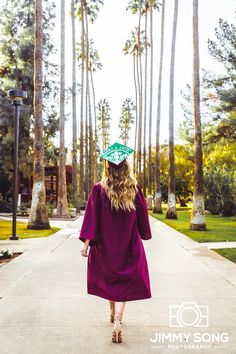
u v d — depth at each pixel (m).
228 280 7.32
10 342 4.14
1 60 37.69
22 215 30.88
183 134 35.06
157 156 37.53
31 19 38.19
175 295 6.18
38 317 5.00
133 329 4.56
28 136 38.12
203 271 8.23
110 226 4.16
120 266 4.13
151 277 7.60
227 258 10.12
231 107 27.88
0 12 37.84
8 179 41.06
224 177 32.97
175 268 8.57
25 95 14.46
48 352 3.87
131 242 4.24
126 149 4.29
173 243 13.16
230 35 27.53
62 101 28.16
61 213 28.16
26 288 6.60
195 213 18.66
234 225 22.53
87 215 4.19
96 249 4.23
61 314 5.13
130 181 4.21
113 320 4.79
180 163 57.78
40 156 17.83
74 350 3.92
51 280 7.24
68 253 10.72
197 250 11.44
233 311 5.29
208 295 6.18
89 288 4.30
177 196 61.41
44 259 9.70
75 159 36.47
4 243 12.92
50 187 46.97
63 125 28.31
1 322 4.80
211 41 27.91
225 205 32.44
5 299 5.89
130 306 5.54
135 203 4.27
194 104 18.91
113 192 4.14
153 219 27.86
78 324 4.73
